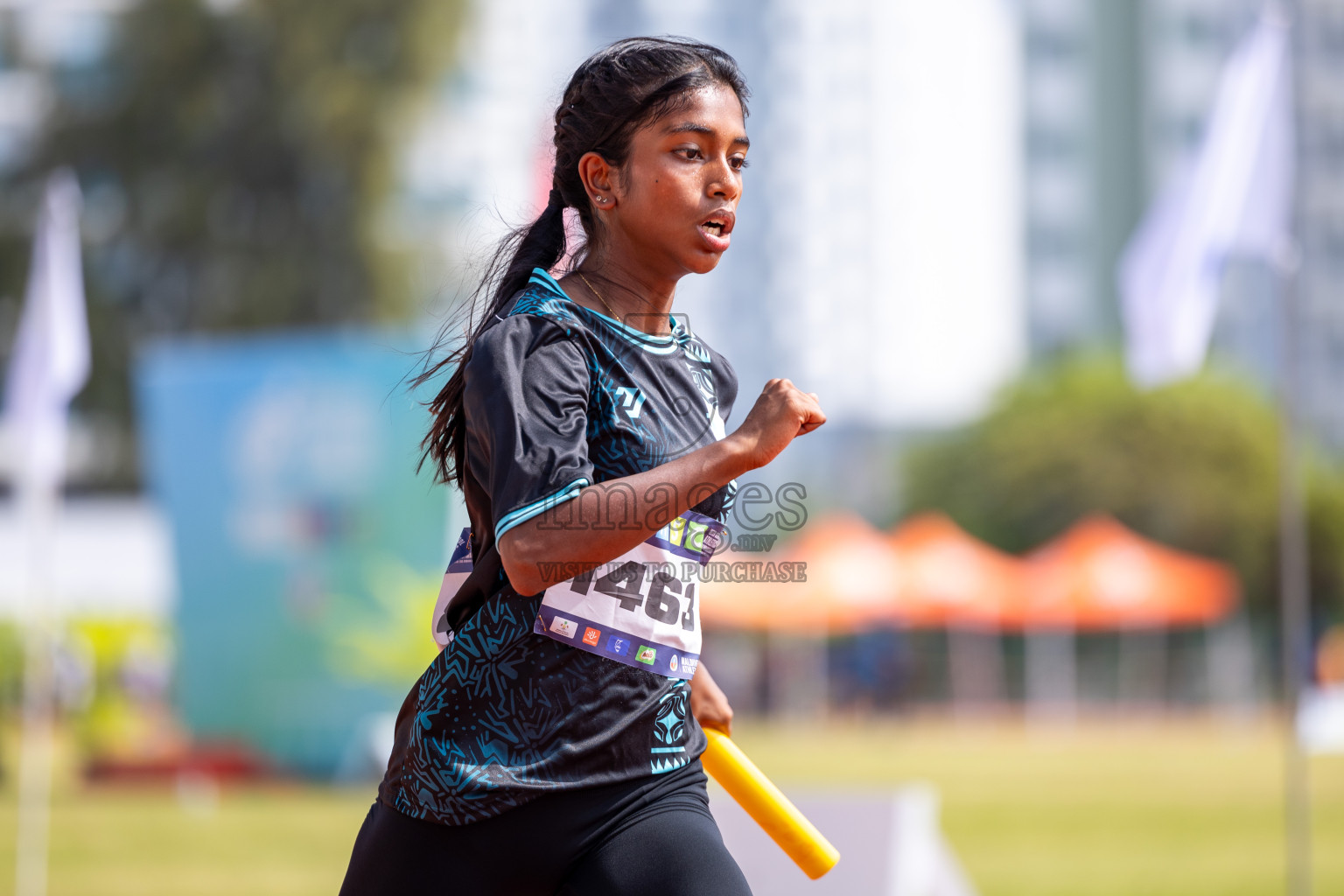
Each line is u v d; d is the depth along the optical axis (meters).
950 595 81.44
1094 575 81.94
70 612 62.09
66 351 25.25
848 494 197.00
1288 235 22.97
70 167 102.75
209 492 45.50
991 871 26.16
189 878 25.77
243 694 45.25
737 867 6.14
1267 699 109.69
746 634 105.69
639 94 6.12
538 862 5.97
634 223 6.19
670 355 6.31
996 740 69.88
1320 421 172.75
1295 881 20.17
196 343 102.25
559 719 5.96
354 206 101.44
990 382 133.88
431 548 44.69
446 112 104.44
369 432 44.66
